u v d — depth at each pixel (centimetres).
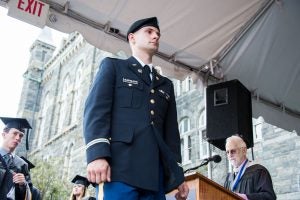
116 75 204
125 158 177
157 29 224
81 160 2458
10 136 509
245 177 405
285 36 592
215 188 293
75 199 711
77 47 3303
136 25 225
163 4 475
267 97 667
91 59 2864
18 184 475
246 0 511
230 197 302
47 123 3362
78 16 451
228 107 562
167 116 214
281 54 620
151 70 215
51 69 3759
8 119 515
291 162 1195
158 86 212
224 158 1358
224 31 550
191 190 284
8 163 495
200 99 1747
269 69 633
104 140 175
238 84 577
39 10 415
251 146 559
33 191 546
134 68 209
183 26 523
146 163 178
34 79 3912
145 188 172
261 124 1334
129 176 172
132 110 193
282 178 1196
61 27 443
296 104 697
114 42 485
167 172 184
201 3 492
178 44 550
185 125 1800
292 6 548
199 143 1662
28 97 3803
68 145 2730
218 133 556
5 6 404
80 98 2845
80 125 2678
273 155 1247
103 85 194
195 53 573
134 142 182
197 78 593
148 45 219
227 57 591
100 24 470
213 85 592
